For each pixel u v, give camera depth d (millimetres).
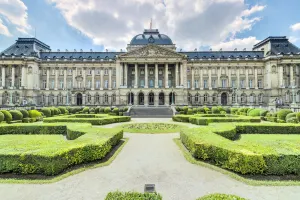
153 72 74625
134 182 9109
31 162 9492
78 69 74875
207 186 8695
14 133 19797
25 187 8484
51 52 77250
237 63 73812
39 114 32906
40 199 7551
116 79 70500
